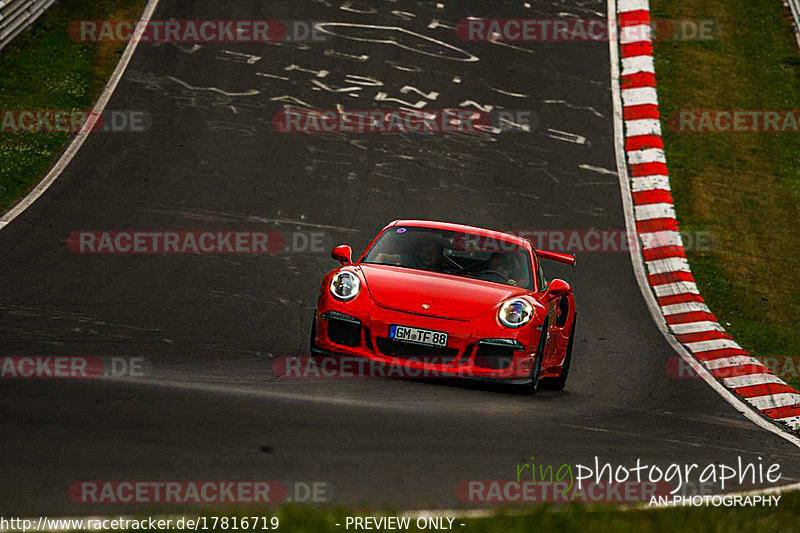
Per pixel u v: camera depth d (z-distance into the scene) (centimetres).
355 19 8788
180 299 3803
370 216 5612
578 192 6488
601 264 5447
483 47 8588
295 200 5681
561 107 7762
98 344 2942
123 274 4072
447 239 3272
